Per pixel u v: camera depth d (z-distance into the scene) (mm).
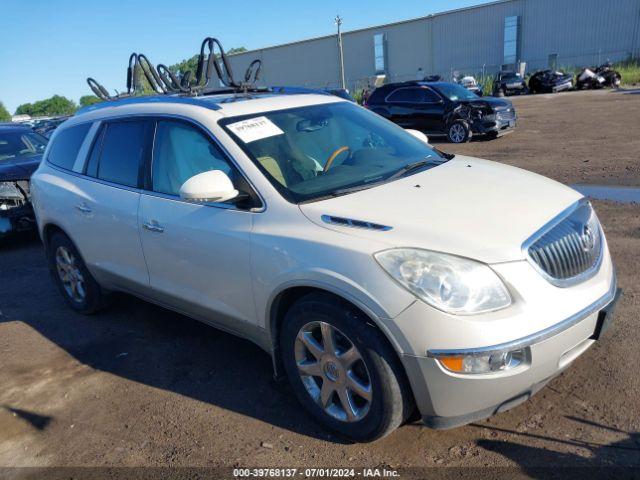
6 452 3289
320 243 2865
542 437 2912
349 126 4043
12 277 6430
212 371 3943
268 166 3354
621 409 3047
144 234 3889
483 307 2529
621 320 3955
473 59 51000
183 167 3715
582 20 45250
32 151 8430
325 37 58281
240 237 3234
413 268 2602
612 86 31734
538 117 18531
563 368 2773
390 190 3215
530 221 2863
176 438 3242
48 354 4438
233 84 4426
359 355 2795
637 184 8023
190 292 3727
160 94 4793
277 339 3309
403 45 54344
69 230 4672
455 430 3037
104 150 4406
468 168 3676
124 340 4559
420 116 15305
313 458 2955
